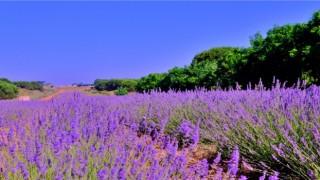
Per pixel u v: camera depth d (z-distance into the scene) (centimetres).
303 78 1225
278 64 1327
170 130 524
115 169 242
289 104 411
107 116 511
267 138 367
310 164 298
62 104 734
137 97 807
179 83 2148
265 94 526
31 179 272
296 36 1273
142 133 550
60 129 371
